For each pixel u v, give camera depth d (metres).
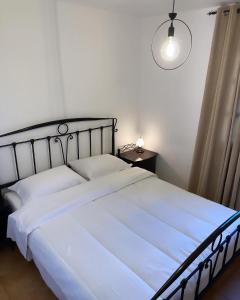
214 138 2.72
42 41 2.41
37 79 2.47
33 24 2.31
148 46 3.21
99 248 1.67
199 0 2.30
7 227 2.14
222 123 2.67
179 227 1.90
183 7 2.58
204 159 2.86
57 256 1.60
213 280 1.67
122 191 2.44
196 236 1.79
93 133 3.14
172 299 1.33
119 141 3.50
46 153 2.75
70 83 2.74
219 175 2.80
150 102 3.43
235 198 2.73
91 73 2.89
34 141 2.62
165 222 1.97
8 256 2.32
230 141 2.61
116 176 2.64
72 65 2.69
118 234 1.81
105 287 1.38
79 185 2.43
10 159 2.50
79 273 1.47
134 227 1.90
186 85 2.97
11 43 2.23
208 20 2.59
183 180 3.35
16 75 2.33
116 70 3.12
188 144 3.16
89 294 1.34
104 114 3.18
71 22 2.55
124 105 3.38
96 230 1.85
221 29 2.46
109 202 2.24
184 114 3.09
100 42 2.86
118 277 1.44
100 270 1.49
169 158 3.43
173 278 1.17
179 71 2.99
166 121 3.31
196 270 1.41
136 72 3.37
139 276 1.45
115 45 3.01
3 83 2.27
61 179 2.46
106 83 3.07
